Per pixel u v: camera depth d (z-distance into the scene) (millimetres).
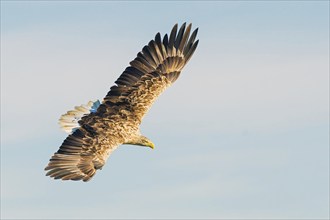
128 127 22828
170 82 24078
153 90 23750
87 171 21297
